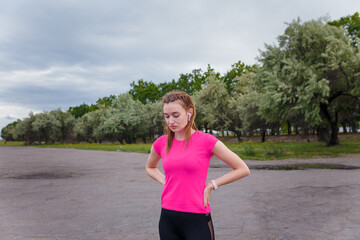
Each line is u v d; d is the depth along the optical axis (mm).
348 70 21312
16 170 13070
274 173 9859
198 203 1764
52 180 9750
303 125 26500
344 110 26797
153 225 4527
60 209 5699
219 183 1772
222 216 4879
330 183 7664
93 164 15258
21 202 6402
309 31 21672
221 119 43875
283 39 22922
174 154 1810
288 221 4527
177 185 1790
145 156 20859
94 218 4988
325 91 19328
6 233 4273
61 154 25484
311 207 5312
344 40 21484
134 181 9141
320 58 21609
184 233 1782
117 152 26438
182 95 1806
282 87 20406
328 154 16844
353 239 3727
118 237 4023
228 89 52906
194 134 1819
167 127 1865
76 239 3977
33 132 78750
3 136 104625
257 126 39062
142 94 78438
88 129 75438
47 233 4254
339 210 5074
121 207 5734
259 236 3910
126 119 57562
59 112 78812
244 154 17938
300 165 12195
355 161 13203
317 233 3973
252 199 6055
